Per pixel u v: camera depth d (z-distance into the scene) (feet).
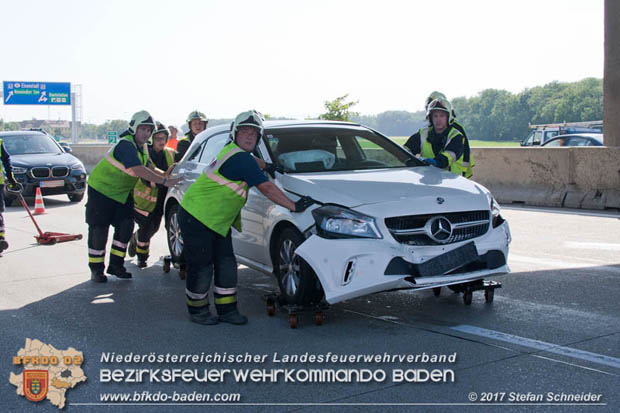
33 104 200.03
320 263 17.21
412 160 22.16
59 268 27.48
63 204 55.06
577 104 589.73
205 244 18.65
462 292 21.44
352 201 17.43
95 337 17.78
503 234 18.44
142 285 24.16
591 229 34.76
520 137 624.59
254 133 18.19
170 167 25.32
